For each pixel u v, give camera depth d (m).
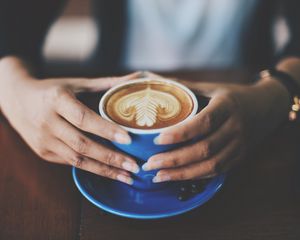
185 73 0.71
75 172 0.53
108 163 0.50
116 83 0.57
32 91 0.57
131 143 0.48
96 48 0.97
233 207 0.51
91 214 0.51
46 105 0.53
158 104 0.52
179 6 0.91
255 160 0.56
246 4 0.91
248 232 0.49
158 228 0.49
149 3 0.91
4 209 0.51
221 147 0.52
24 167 0.56
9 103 0.60
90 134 0.53
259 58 0.96
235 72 0.72
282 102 0.62
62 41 1.67
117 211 0.49
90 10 1.87
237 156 0.54
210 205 0.51
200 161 0.51
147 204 0.50
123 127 0.48
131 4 0.91
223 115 0.52
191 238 0.48
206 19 0.92
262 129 0.58
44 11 0.82
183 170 0.50
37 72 0.67
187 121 0.49
